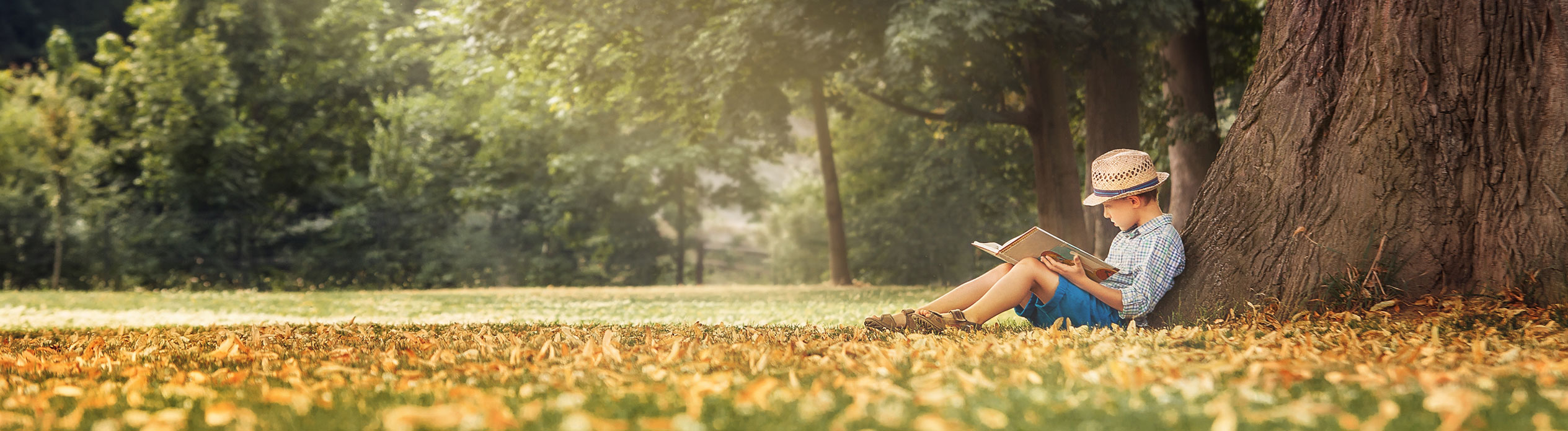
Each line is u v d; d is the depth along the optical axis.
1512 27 4.64
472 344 4.20
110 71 29.52
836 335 4.47
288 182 29.30
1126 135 14.33
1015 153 24.44
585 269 31.34
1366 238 4.66
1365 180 4.71
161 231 26.72
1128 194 4.79
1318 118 4.87
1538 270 4.38
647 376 2.74
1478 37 4.67
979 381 2.35
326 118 30.67
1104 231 14.88
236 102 29.16
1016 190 26.53
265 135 29.45
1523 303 4.36
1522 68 4.61
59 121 26.47
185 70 27.25
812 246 35.44
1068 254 4.57
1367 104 4.77
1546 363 2.67
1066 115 14.88
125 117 28.78
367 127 31.98
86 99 30.39
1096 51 13.14
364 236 29.14
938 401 2.01
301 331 5.49
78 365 3.43
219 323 8.50
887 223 29.86
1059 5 11.95
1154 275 4.70
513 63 16.75
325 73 29.52
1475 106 4.66
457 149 32.12
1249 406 1.94
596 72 15.30
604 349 3.33
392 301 15.46
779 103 16.70
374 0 30.52
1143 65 15.55
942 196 28.34
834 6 12.38
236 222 27.80
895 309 10.59
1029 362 2.84
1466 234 4.60
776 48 13.16
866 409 1.91
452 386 2.52
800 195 36.47
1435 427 1.73
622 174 30.03
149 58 27.94
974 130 23.78
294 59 29.56
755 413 1.92
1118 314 4.70
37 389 2.67
